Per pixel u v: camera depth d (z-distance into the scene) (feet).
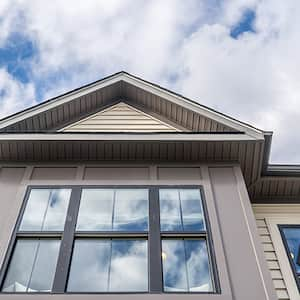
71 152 19.72
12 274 14.02
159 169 19.10
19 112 21.67
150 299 12.82
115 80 24.99
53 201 17.11
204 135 19.49
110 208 16.79
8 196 17.35
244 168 20.20
